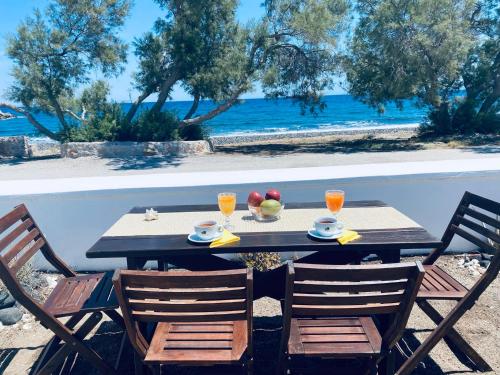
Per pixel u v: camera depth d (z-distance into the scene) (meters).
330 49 17.41
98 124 16.97
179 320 2.09
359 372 2.55
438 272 3.12
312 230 2.73
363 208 3.29
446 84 19.41
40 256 4.37
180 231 2.84
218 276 1.93
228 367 2.80
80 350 2.62
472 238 3.06
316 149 17.58
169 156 15.99
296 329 2.46
